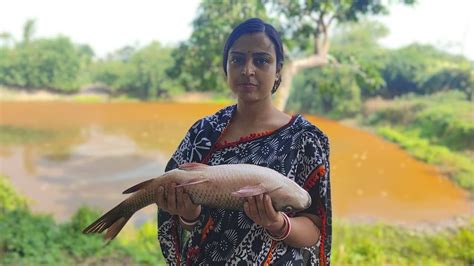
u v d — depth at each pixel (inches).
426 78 562.3
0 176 501.4
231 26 295.4
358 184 429.4
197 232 68.3
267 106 69.3
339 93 367.2
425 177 433.7
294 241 63.6
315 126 67.5
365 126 550.3
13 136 716.0
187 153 71.6
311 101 606.5
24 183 507.5
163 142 655.8
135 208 67.1
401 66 563.5
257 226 65.3
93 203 445.4
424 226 346.9
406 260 287.6
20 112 876.6
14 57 991.0
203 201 63.0
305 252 69.0
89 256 255.3
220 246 66.5
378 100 573.9
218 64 309.0
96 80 983.6
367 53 539.5
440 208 381.1
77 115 844.0
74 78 988.6
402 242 317.4
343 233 326.6
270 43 67.4
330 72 328.8
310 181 65.6
